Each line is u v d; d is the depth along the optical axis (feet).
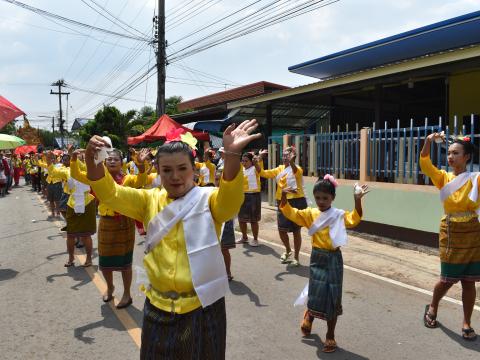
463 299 13.53
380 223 26.73
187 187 7.48
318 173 32.04
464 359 12.18
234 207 7.05
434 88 39.34
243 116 49.44
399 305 16.35
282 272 20.72
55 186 38.19
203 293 7.29
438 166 22.53
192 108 77.77
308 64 41.01
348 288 18.30
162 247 7.43
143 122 92.63
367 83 31.63
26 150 93.76
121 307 16.06
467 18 28.55
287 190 13.41
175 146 7.32
